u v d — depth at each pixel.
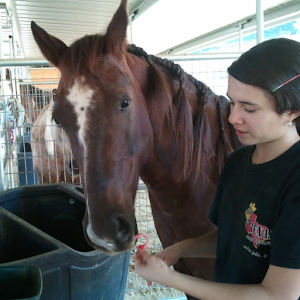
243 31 5.23
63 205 1.42
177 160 1.10
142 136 0.94
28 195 1.40
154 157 1.07
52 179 2.82
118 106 0.80
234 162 0.81
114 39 0.88
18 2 5.02
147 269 0.67
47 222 1.42
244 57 0.62
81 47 0.83
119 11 0.88
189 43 7.64
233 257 0.72
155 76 1.01
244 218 0.69
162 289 2.07
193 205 1.19
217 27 5.93
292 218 0.57
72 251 0.84
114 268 0.99
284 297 0.57
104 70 0.80
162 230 1.37
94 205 0.77
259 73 0.58
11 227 1.06
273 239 0.59
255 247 0.66
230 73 0.64
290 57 0.58
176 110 1.08
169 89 1.10
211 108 1.25
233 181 0.76
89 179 0.77
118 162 0.81
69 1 4.97
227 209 0.76
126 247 0.80
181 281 0.65
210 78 2.03
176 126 1.09
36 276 0.70
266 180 0.66
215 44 6.48
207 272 1.24
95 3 5.12
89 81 0.79
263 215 0.64
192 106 1.17
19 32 7.39
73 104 0.79
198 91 1.22
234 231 0.73
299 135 0.67
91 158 0.77
